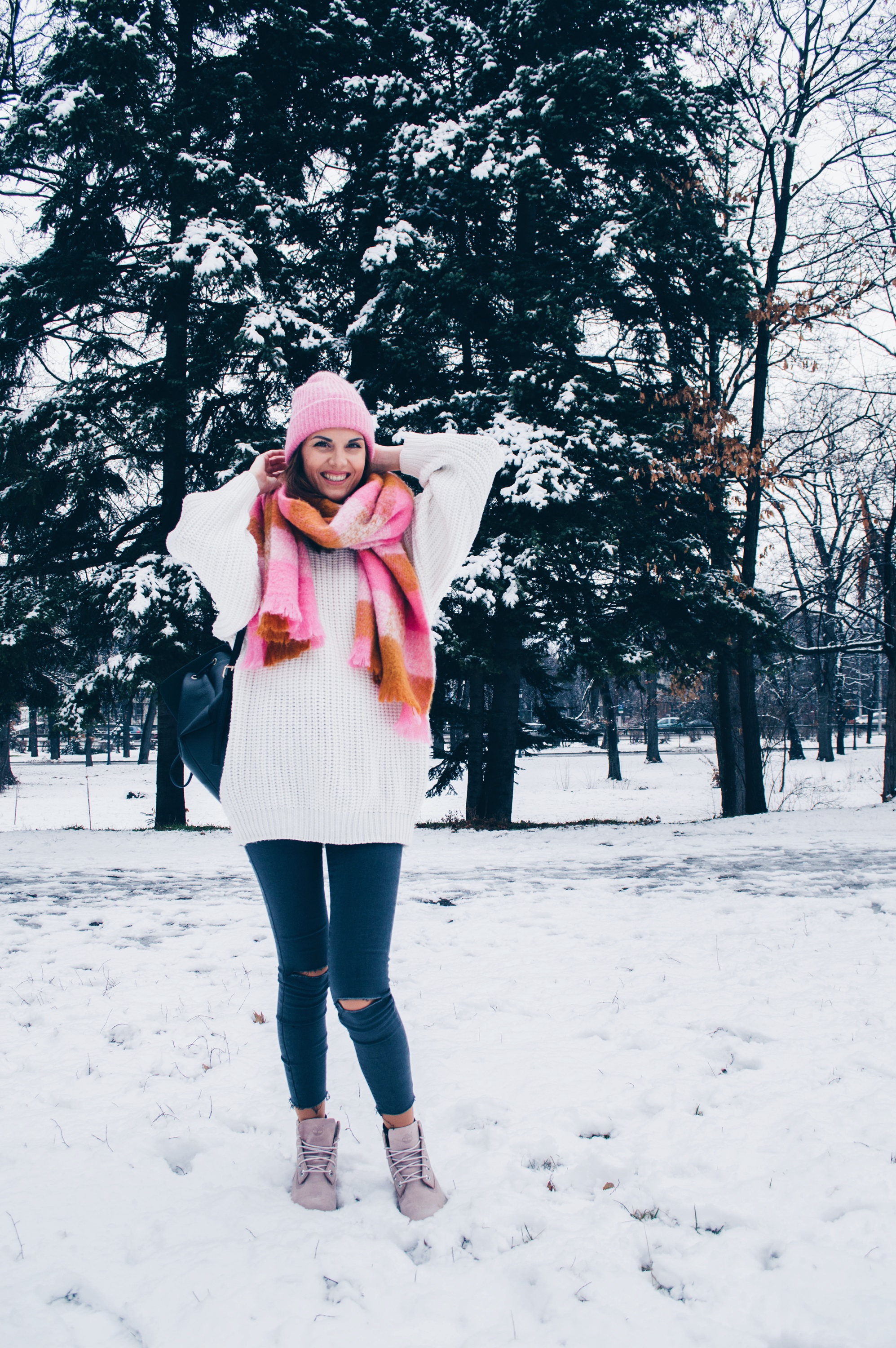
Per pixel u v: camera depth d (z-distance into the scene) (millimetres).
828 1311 1708
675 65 15164
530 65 14406
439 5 15047
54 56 13188
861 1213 2047
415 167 13266
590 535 12961
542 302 13078
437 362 14523
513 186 13086
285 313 13398
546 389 13500
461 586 12930
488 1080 3008
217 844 12156
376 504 2174
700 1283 1825
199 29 15102
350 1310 1732
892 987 3957
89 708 13898
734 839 11602
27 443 13414
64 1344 1655
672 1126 2619
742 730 17188
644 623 14328
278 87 14852
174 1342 1646
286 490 2264
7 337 13969
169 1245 1979
